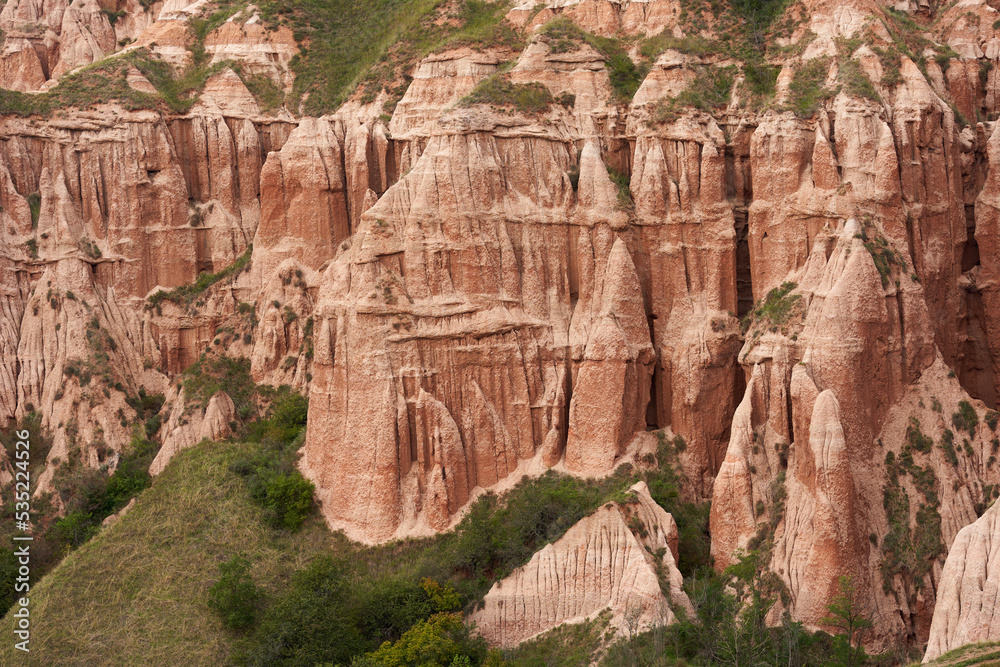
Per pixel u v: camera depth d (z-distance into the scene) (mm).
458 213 56125
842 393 50219
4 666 47219
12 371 67125
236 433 64125
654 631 44281
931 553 49281
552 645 46750
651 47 61281
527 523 51781
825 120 54750
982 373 60656
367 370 54906
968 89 62438
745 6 61750
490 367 55688
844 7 58625
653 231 56812
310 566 51094
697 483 55250
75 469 63969
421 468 54781
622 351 54281
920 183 56000
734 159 57531
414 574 51094
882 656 46312
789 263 54594
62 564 53750
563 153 58750
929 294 56469
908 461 51406
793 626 44781
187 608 49781
